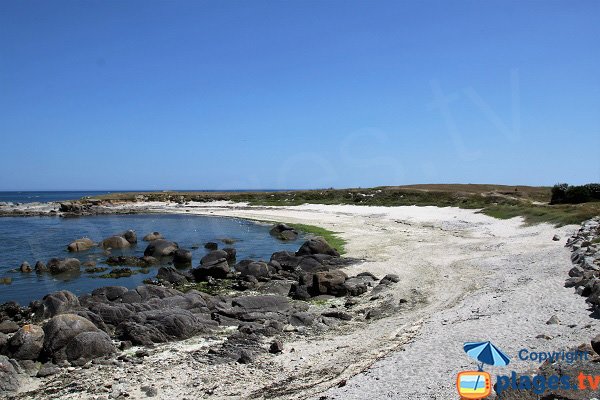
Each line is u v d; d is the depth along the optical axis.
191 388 14.39
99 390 14.49
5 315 23.33
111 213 91.81
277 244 48.72
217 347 18.06
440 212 64.50
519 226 45.75
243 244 49.16
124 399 13.82
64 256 43.56
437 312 20.77
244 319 21.50
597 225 35.34
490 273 28.09
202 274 32.28
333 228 57.28
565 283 21.33
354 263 34.06
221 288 29.31
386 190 92.38
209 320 21.05
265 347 17.78
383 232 51.56
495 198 69.56
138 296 24.09
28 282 32.50
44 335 17.38
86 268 37.44
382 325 19.77
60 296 23.52
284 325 20.64
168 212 91.81
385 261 34.56
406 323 19.56
